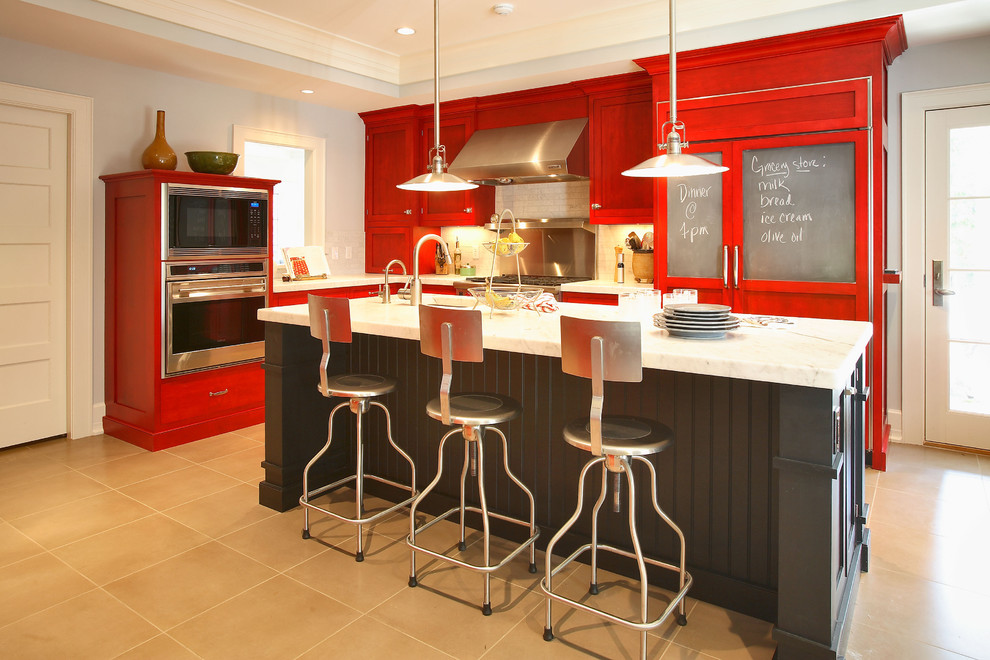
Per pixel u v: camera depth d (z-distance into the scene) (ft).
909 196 13.05
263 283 14.71
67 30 11.76
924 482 11.16
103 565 8.10
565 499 8.46
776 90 11.94
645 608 6.08
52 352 13.30
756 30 12.07
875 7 11.02
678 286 13.19
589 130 15.56
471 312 6.92
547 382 8.48
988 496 10.53
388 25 14.24
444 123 17.90
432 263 19.62
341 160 18.71
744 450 7.11
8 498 10.26
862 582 7.81
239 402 14.42
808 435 5.81
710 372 5.95
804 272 11.88
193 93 15.12
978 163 12.42
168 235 12.71
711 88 12.64
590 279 16.88
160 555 8.38
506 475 8.96
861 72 11.25
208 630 6.73
